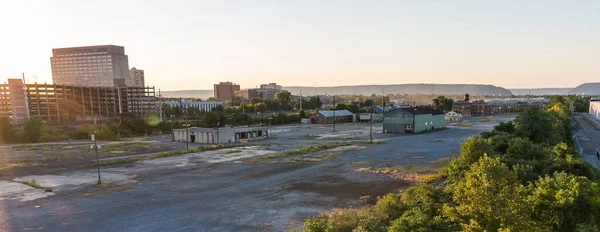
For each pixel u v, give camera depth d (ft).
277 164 133.08
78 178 111.45
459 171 92.38
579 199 55.06
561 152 103.45
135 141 235.20
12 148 189.06
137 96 547.90
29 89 430.20
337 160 140.05
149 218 71.72
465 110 495.82
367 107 608.60
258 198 86.12
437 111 295.69
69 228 66.28
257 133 242.17
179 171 122.52
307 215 72.23
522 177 79.61
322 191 91.61
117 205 81.20
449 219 52.75
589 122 296.10
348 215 65.00
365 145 189.78
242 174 115.75
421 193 69.05
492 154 94.17
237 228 65.41
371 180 102.53
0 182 106.01
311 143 208.23
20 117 426.51
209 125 304.09
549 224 53.42
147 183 104.01
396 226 52.65
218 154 163.53
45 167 131.75
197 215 73.36
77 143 217.56
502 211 41.04
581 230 48.80
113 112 515.50
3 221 70.38
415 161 133.69
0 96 426.10
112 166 133.59
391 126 265.54
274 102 611.47
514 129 171.53
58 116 426.92
